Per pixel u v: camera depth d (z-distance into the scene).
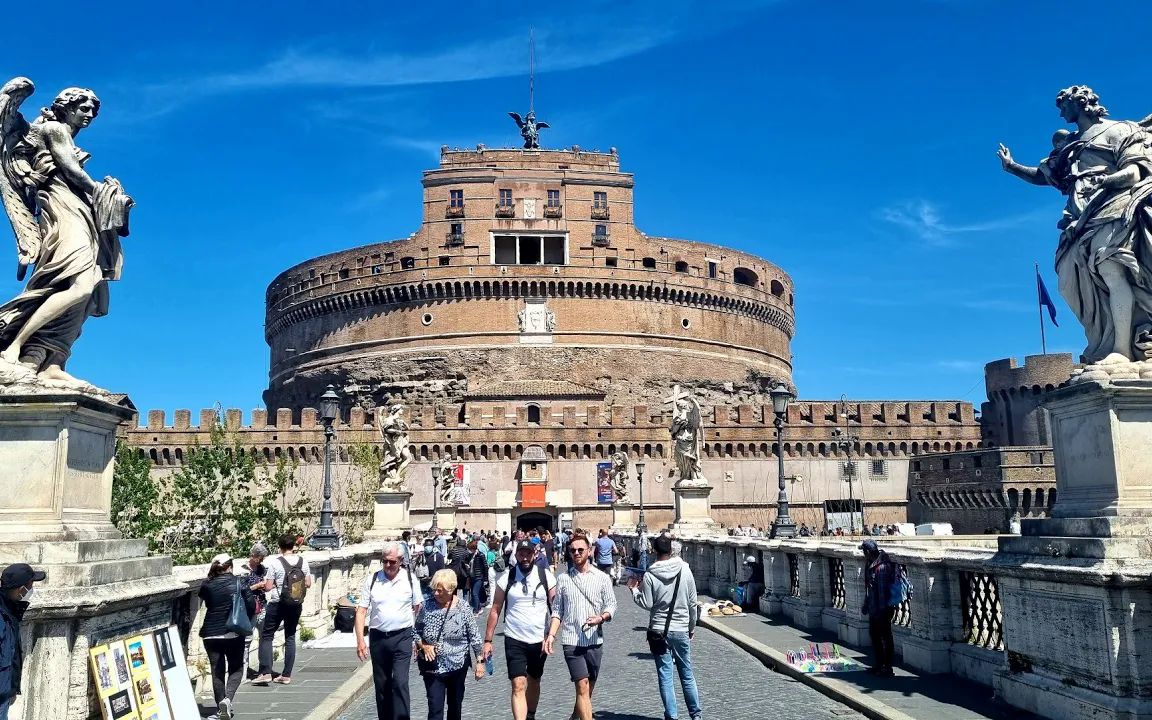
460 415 91.06
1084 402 8.95
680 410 35.06
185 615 11.76
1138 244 9.10
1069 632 8.55
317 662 15.11
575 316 96.25
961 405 89.88
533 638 9.77
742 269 108.81
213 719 10.48
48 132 8.42
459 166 99.31
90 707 7.46
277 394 107.88
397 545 10.23
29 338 8.33
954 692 10.69
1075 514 9.02
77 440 8.07
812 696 11.48
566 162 100.06
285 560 13.34
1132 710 7.67
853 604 14.97
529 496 80.94
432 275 96.19
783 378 110.56
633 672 14.16
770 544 20.22
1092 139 9.66
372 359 97.00
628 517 74.69
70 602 7.12
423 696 13.16
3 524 7.62
